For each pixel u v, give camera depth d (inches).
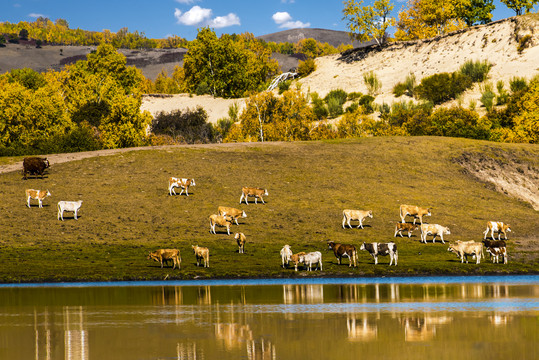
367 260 1501.0
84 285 1203.9
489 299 922.7
